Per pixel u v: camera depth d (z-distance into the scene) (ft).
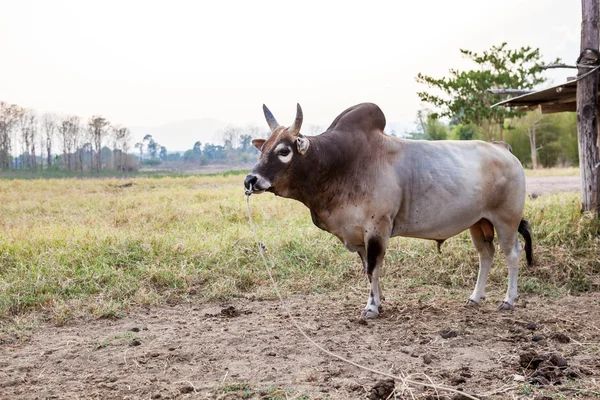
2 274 23.61
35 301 20.83
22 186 74.54
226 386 13.46
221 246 27.02
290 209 38.55
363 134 19.07
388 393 12.92
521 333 17.52
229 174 125.59
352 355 15.64
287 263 25.86
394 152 19.34
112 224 35.83
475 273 24.50
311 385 13.52
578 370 14.15
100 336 17.78
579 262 24.29
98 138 220.43
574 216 27.53
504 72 81.15
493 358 15.37
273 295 22.33
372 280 19.12
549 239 26.37
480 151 20.31
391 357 15.48
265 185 17.61
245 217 36.09
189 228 33.68
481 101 82.69
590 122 27.17
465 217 19.66
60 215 41.83
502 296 22.12
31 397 13.10
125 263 25.08
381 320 18.93
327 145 18.40
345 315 19.70
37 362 15.49
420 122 186.19
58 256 24.90
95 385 13.78
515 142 140.97
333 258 26.07
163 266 24.62
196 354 15.84
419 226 19.54
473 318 19.12
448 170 19.33
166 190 62.59
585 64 26.81
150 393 13.23
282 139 17.85
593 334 17.31
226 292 22.52
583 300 21.52
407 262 25.81
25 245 26.61
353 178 18.81
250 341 16.93
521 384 13.32
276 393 13.00
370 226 18.86
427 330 17.89
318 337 17.24
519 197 20.51
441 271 24.53
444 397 12.75
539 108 32.14
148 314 20.27
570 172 86.58
